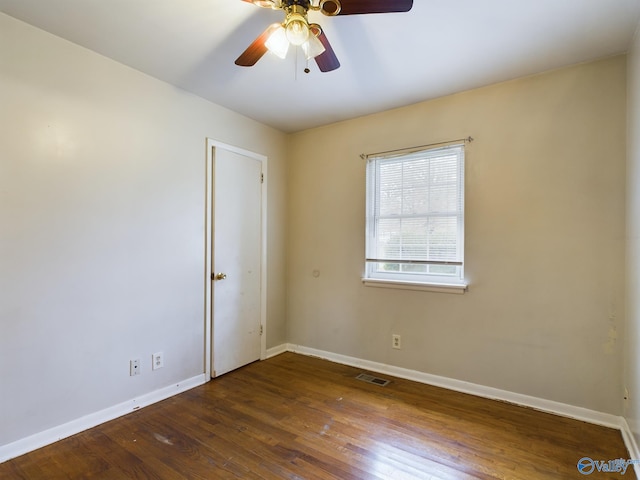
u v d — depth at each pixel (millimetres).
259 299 3463
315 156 3637
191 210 2811
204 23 1937
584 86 2316
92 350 2209
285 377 3035
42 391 1992
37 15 1867
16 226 1900
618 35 2008
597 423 2240
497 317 2611
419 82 2609
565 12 1811
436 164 2912
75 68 2137
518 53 2211
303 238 3715
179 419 2291
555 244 2402
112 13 1847
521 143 2525
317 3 1741
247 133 3326
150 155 2529
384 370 3148
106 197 2283
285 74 2506
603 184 2252
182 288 2740
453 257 2822
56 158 2055
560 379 2379
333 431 2150
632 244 2012
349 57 2266
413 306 2996
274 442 2029
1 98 1850
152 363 2533
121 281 2357
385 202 3182
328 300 3520
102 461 1849
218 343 3014
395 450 1954
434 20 1887
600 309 2256
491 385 2631
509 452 1937
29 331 1946
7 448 1856
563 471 1778
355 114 3254
